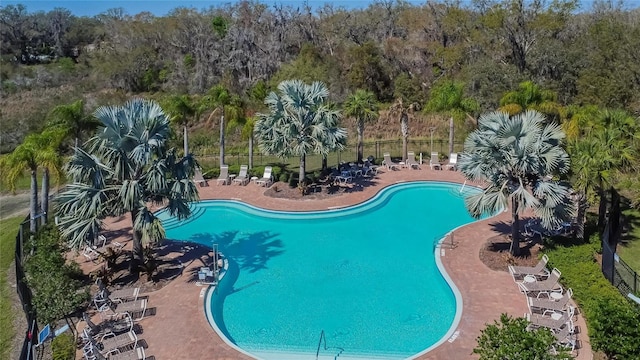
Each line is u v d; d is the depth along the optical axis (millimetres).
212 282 19781
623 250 22469
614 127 25562
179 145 44031
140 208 19031
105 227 25656
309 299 19375
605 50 46094
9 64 73250
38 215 25078
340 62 61781
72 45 89750
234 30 68250
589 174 20688
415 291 19875
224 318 18156
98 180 18781
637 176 28391
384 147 44438
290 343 16641
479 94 48500
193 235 25641
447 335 16203
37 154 23844
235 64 65312
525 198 19438
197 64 65000
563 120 32469
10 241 25453
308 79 55719
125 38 73688
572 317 16500
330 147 28828
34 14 91625
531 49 54719
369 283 20547
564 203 20094
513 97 35000
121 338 15727
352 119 48125
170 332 16672
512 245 21109
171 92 63812
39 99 61156
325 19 75750
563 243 21250
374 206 29047
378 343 16516
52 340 16172
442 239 23734
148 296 18984
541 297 18203
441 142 43625
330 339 16797
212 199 29906
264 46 67000
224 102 35031
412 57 62906
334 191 30859
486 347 12688
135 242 20141
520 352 11883
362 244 24422
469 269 20656
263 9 74938
